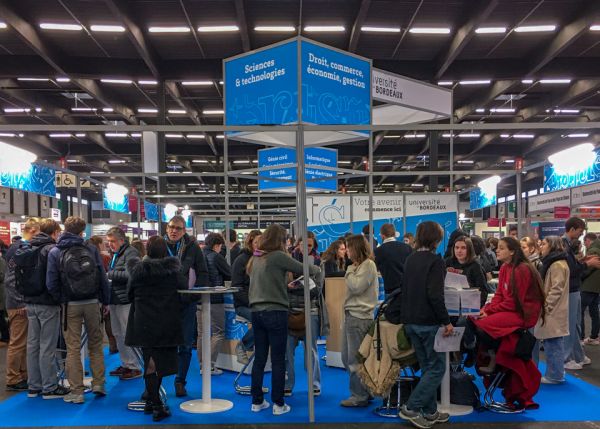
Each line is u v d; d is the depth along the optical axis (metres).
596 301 6.25
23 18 9.66
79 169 25.53
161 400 3.70
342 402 3.93
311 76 4.24
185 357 4.22
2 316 6.47
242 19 9.73
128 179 26.92
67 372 4.05
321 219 9.42
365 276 3.80
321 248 9.40
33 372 4.18
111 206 8.62
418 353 3.46
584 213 8.84
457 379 3.86
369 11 9.88
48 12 9.67
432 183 12.90
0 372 5.12
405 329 3.48
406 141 20.92
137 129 3.54
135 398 4.17
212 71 12.52
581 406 3.88
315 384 4.23
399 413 3.58
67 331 4.06
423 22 10.38
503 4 9.47
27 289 4.05
